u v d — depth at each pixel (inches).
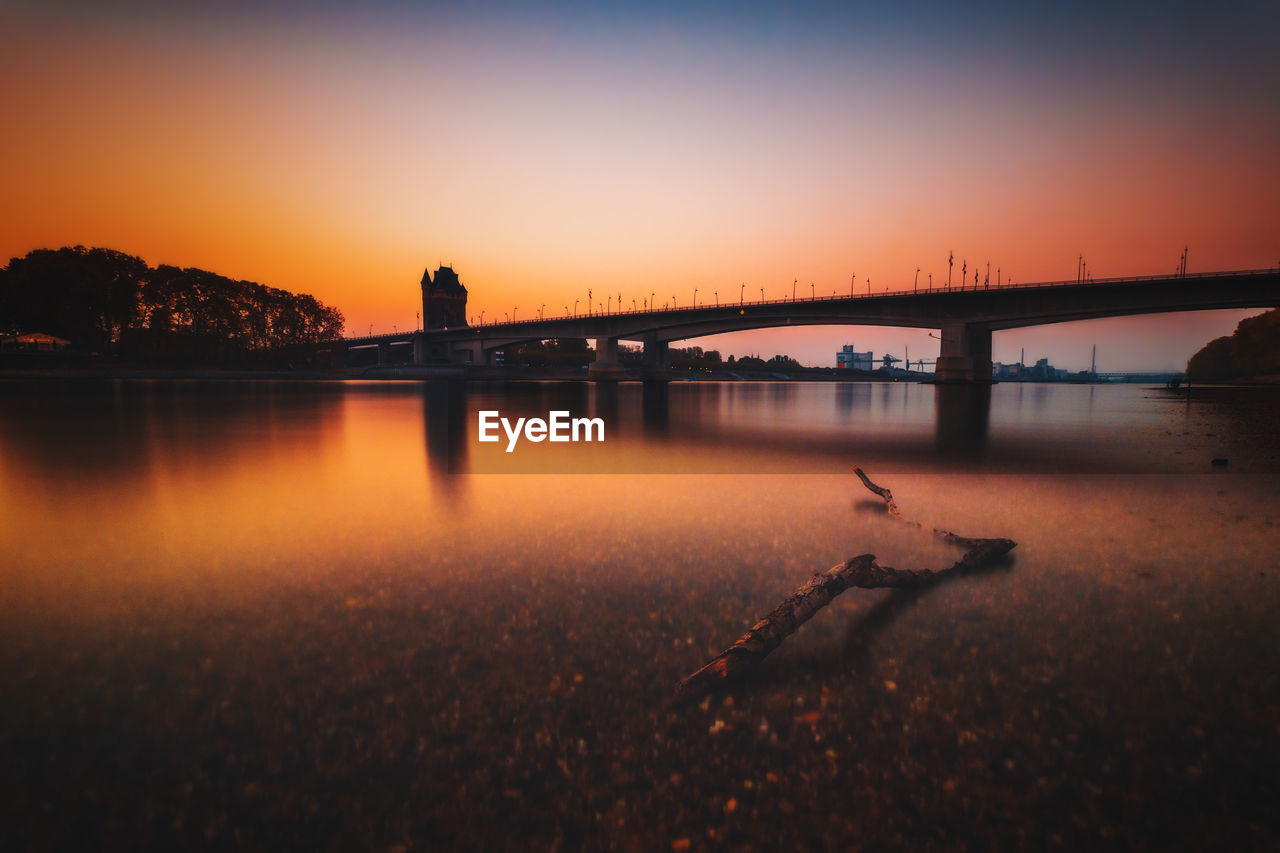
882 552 203.3
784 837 79.1
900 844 78.0
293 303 4783.5
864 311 3511.3
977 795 87.0
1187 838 78.7
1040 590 165.9
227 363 4092.0
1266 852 75.9
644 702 109.5
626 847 77.4
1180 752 95.5
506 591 165.2
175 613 149.6
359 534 227.9
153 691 112.3
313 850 76.5
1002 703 109.0
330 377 4224.9
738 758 95.0
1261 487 337.1
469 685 115.0
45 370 3117.6
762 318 3907.5
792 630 128.7
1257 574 179.5
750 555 199.8
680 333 4507.9
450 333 6018.7
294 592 164.6
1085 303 2797.7
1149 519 255.6
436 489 329.1
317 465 422.0
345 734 100.0
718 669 115.2
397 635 136.9
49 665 122.4
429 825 81.3
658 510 272.4
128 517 258.5
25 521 249.8
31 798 85.5
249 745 97.3
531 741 98.6
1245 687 113.7
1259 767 92.0
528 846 77.4
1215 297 2498.8
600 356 4790.8
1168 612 150.5
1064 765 93.0
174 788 88.0
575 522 247.9
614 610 151.6
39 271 3408.0
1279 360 4645.7
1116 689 113.3
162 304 3895.2
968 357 3221.0
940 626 142.2
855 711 107.2
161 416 900.0
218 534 227.8
